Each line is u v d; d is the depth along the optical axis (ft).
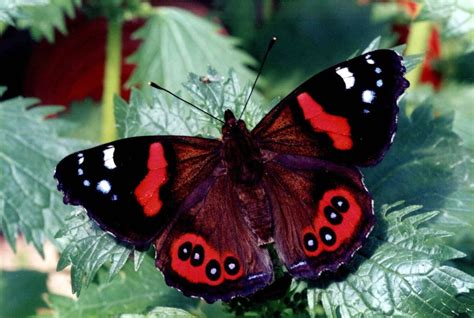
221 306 1.44
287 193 1.32
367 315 1.30
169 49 1.67
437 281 1.29
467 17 1.37
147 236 1.31
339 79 1.32
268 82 1.79
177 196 1.32
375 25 1.76
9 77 2.06
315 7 1.79
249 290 1.31
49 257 1.77
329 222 1.30
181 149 1.33
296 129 1.33
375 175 1.40
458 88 1.61
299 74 1.78
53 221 1.49
